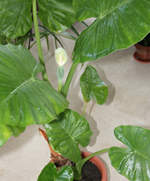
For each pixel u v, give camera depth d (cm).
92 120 174
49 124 96
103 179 115
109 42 69
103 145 155
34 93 70
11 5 98
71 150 99
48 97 74
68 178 90
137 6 68
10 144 164
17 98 64
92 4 76
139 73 209
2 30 101
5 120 60
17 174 144
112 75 212
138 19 67
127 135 92
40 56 97
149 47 201
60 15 105
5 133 71
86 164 127
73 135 100
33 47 258
